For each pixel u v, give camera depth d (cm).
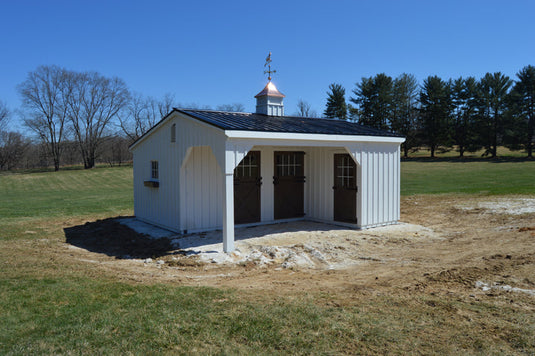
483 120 5106
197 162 1042
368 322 440
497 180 2767
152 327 423
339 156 1121
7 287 565
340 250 859
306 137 913
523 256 711
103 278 634
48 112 5097
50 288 562
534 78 4719
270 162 1140
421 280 608
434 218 1282
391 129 5728
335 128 1081
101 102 5366
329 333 413
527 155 5025
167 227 1103
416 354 371
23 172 4847
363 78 5688
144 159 1245
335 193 1135
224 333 412
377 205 1109
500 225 1084
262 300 517
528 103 4822
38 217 1508
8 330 414
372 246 903
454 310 476
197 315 457
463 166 4253
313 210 1202
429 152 6016
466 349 379
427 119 5469
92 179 4103
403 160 5319
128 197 2370
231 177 825
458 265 689
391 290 563
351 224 1093
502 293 534
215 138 844
